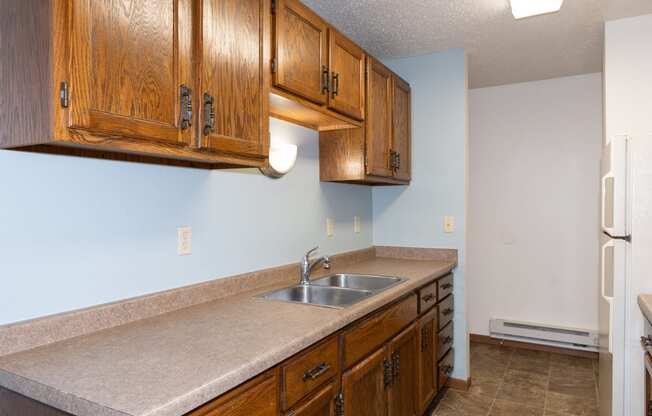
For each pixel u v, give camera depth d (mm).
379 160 2580
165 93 1211
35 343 1190
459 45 2896
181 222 1683
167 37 1218
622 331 2023
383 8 2342
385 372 1892
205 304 1703
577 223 3680
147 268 1543
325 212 2658
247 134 1503
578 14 2445
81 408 877
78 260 1327
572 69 3465
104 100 1050
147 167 1548
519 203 3893
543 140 3801
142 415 807
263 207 2133
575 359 3529
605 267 2201
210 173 1820
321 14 2400
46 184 1246
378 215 3264
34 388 960
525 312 3867
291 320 1457
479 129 4051
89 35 1017
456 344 2984
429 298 2492
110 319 1381
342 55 2184
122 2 1096
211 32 1352
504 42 2846
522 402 2756
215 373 1001
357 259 2957
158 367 1039
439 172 3047
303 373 1320
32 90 1002
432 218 3072
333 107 2104
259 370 1096
